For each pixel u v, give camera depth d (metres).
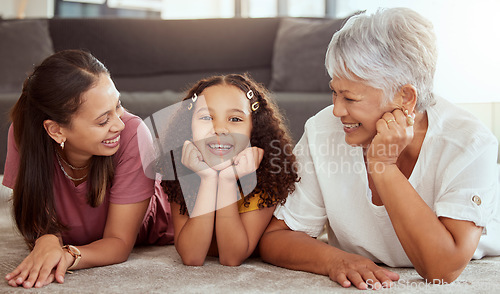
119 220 1.41
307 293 1.05
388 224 1.28
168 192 1.41
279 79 3.43
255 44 3.87
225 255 1.33
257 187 1.38
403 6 1.22
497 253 1.47
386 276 1.13
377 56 1.13
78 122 1.26
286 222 1.39
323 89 3.24
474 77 2.48
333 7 4.63
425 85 1.19
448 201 1.17
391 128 1.16
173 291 1.07
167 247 1.68
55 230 1.38
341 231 1.36
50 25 3.90
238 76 1.45
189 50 3.91
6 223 1.94
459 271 1.14
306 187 1.40
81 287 1.10
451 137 1.23
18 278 1.12
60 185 1.39
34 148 1.32
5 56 3.62
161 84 3.86
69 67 1.25
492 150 1.22
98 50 3.90
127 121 1.43
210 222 1.32
